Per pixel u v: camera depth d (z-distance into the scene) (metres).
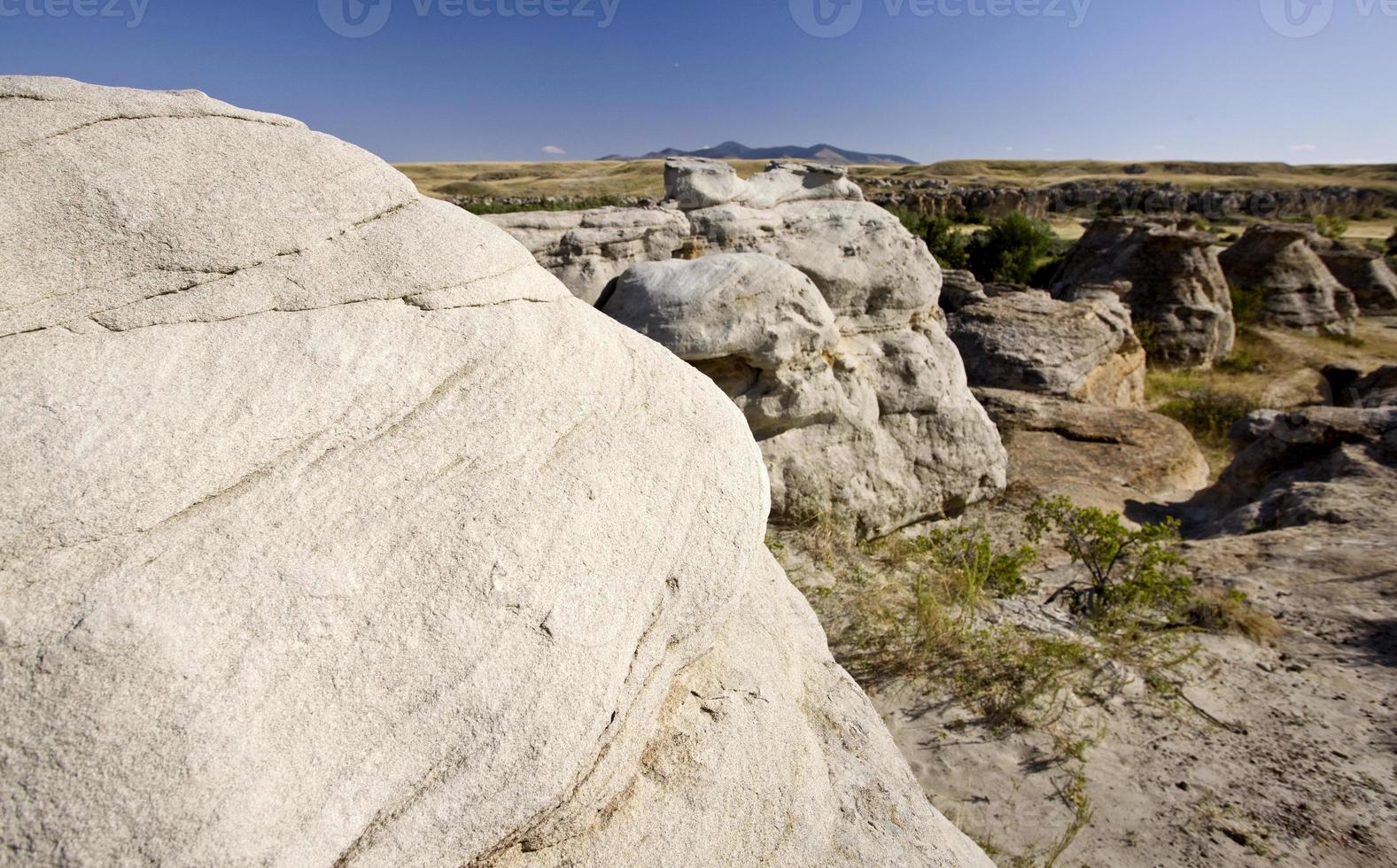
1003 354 12.78
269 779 1.52
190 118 2.22
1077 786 3.94
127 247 1.93
